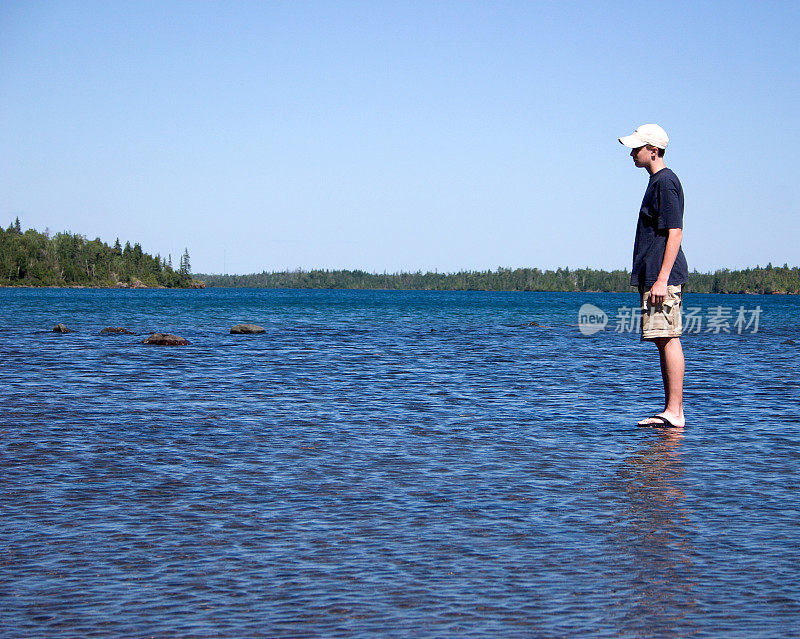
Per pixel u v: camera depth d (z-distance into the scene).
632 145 10.64
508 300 148.00
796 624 4.54
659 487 7.38
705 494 7.14
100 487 7.27
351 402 12.95
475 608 4.74
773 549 5.70
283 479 7.63
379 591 4.97
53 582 5.07
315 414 11.62
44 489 7.18
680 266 10.52
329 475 7.80
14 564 5.36
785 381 16.20
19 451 8.73
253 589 4.99
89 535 5.94
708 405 12.76
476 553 5.62
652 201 10.51
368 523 6.28
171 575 5.20
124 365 18.86
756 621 4.57
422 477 7.74
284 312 65.19
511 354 23.50
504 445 9.34
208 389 14.48
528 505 6.79
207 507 6.68
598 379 16.59
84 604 4.76
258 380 16.02
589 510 6.63
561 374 17.59
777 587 5.04
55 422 10.62
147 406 12.26
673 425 10.65
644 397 13.73
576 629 4.47
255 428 10.38
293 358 21.38
